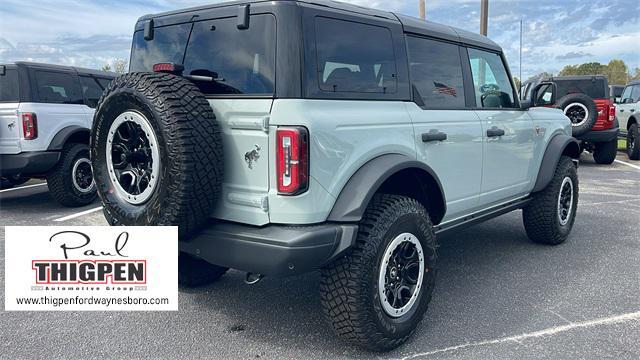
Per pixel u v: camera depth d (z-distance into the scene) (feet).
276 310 12.87
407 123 11.44
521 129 15.98
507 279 14.97
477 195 14.23
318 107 9.60
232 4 10.49
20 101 23.04
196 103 9.46
